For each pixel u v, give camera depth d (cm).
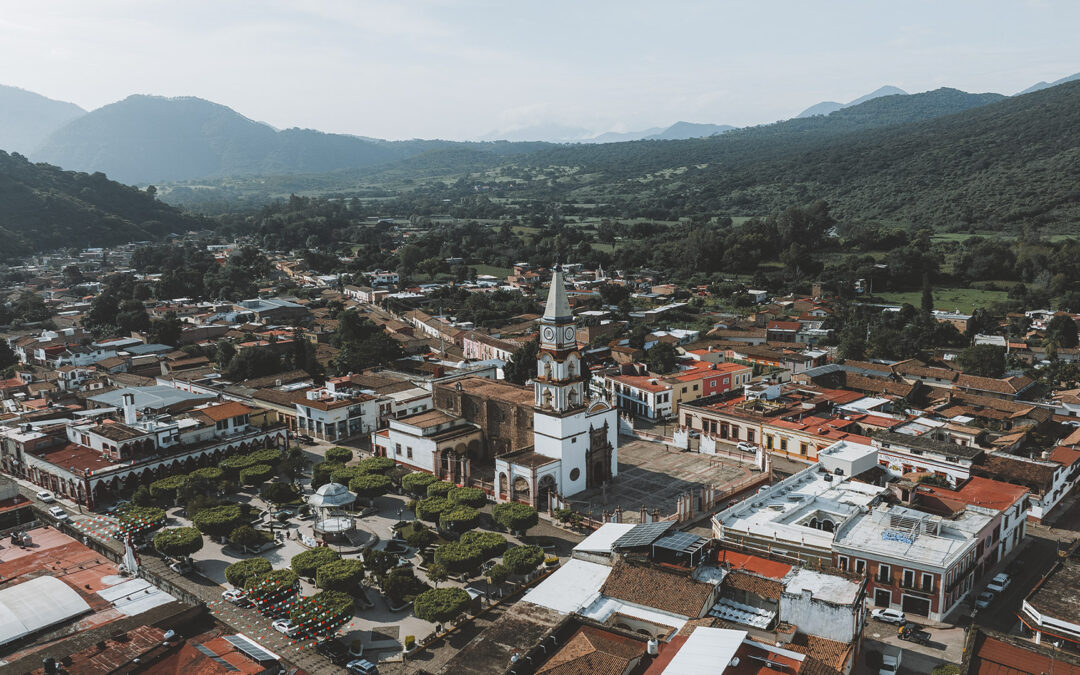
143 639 6600
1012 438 13838
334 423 15625
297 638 8106
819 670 6209
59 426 14712
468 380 15550
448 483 12075
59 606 7381
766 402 15750
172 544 9756
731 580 7712
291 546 10769
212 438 14275
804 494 10769
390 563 9712
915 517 9288
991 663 6188
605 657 6353
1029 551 10488
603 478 13075
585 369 18550
